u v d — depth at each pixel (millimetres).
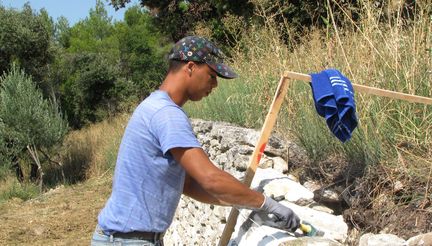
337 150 4441
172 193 2895
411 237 3307
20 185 17125
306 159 4777
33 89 18578
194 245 6668
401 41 4574
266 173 4637
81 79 28719
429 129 3988
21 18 22641
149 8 17266
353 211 3789
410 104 4145
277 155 5008
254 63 7270
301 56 6355
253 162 3479
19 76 18406
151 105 2854
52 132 18406
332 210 4105
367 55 4691
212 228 5699
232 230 3553
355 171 4105
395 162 3885
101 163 18516
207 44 2961
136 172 2854
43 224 12656
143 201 2854
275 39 7062
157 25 17609
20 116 17828
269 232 3291
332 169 4379
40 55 23109
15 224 12805
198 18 15414
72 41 39594
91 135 20484
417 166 3824
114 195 2936
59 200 15375
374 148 3934
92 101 28984
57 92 28047
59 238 11734
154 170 2836
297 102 5277
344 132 3316
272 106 3490
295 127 5094
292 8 9188
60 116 19281
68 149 19453
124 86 29000
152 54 32312
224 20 9805
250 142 5285
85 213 13438
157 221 2891
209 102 8062
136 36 33188
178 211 7699
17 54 22328
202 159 2727
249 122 6453
